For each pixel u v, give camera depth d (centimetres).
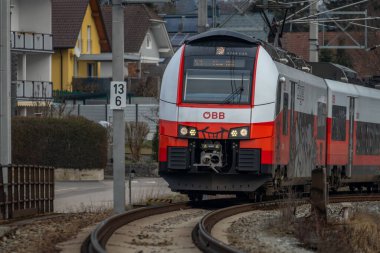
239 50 5847
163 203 6412
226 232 4425
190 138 5747
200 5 6888
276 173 5947
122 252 3575
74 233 4272
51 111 12138
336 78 7938
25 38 13038
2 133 5803
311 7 8475
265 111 5725
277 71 5878
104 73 17812
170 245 3841
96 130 10556
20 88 12725
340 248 4116
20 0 13600
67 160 10525
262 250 3806
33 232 4391
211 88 5784
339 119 7694
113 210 5553
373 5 18250
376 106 8819
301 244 4119
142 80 16925
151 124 14188
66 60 16125
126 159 12150
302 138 6606
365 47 9875
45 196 6231
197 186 5788
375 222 5241
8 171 5378
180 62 5862
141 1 5378
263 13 7681
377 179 8875
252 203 5928
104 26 17812
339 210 5975
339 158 7694
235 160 5738
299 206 6016
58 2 16462
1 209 5241
